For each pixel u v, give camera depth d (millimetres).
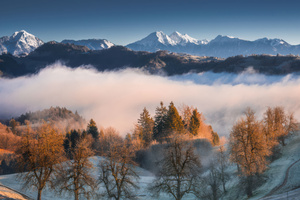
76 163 43156
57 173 41750
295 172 52062
